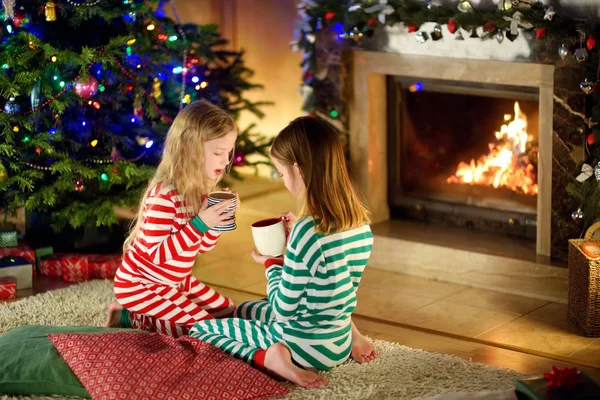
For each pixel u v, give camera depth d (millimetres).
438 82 4410
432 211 4656
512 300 3939
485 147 4406
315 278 2820
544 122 3984
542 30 3727
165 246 3080
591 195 3732
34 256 4281
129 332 3070
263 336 2986
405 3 4113
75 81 4012
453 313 3771
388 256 4422
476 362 3219
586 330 3467
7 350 2986
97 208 4223
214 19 6105
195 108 3121
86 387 2793
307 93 4691
